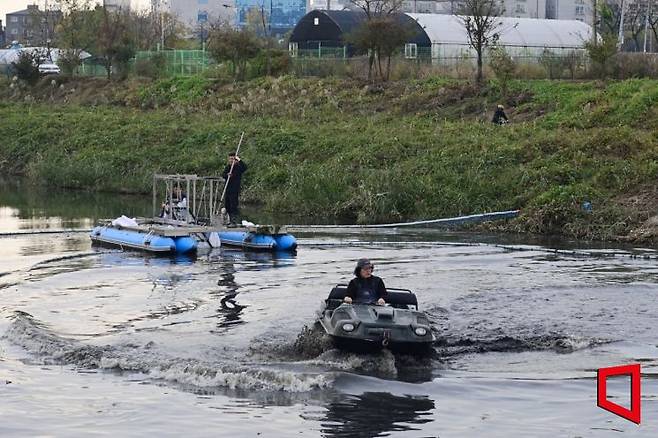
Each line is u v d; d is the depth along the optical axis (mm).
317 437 29844
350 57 154625
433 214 86312
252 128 117500
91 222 84688
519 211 82312
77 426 30812
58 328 43281
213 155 112375
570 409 32531
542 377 36094
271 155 108750
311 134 111312
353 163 98625
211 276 56719
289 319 44750
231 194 70125
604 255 66688
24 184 120000
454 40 155500
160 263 61625
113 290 52219
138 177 112938
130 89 158625
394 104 120375
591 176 85188
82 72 188250
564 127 98750
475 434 30172
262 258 64125
